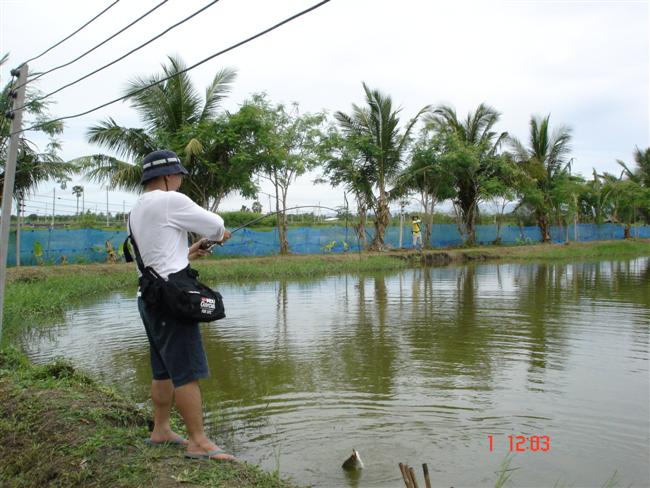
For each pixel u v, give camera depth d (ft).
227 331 30.86
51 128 51.55
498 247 102.01
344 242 87.92
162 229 10.80
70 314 37.58
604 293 44.98
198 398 11.28
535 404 18.25
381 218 90.79
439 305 39.17
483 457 14.53
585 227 125.59
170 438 12.23
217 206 76.74
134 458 11.41
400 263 76.28
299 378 21.47
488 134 100.42
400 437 15.74
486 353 24.88
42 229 69.51
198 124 69.87
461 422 16.81
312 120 79.97
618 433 15.97
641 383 20.26
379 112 86.38
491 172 99.81
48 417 13.89
